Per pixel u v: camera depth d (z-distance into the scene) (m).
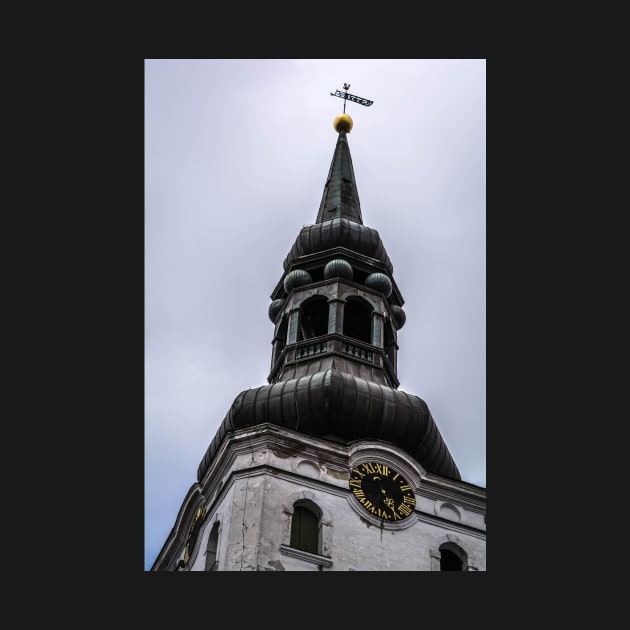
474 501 58.09
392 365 65.31
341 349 62.34
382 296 66.62
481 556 56.19
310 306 66.69
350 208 73.38
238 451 56.25
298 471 55.56
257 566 51.22
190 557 57.75
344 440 58.56
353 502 55.41
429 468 59.94
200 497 58.94
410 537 55.41
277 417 58.25
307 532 54.00
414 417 59.19
